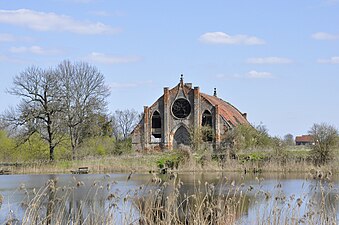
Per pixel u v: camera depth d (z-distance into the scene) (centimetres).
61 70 8712
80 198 3219
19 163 7631
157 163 7119
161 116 9856
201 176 5581
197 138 9250
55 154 8969
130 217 2127
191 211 2220
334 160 6234
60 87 8575
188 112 9769
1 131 9181
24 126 8262
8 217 2139
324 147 6612
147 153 8569
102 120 9225
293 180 4909
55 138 8612
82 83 8838
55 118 8406
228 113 10438
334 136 6644
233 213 2295
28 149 8869
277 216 2317
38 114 8269
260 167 6456
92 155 8650
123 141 9950
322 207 2191
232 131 8731
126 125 14875
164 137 9769
